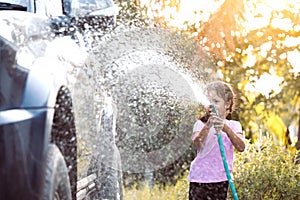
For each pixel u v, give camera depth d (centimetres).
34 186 404
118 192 654
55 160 432
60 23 573
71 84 488
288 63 1439
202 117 746
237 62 1407
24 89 430
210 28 1260
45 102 425
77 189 513
